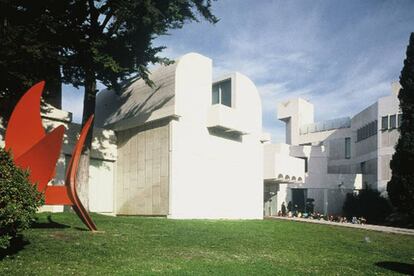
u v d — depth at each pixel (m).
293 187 51.12
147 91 28.33
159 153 26.02
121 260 11.34
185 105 26.34
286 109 66.94
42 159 13.01
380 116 47.41
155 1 20.92
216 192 28.25
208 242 15.27
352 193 48.81
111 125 30.08
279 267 11.62
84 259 11.19
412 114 33.53
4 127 21.61
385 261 14.38
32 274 9.28
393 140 45.75
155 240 14.77
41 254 11.29
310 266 12.29
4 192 9.80
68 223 17.47
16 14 18.58
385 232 24.70
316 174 52.34
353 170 55.72
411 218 33.97
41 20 18.20
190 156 26.44
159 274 9.74
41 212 21.08
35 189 10.65
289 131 66.56
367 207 44.38
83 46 20.38
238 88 30.11
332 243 18.39
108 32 21.97
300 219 35.34
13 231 9.94
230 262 11.91
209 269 10.57
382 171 46.47
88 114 22.91
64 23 19.61
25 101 13.91
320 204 51.84
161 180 25.56
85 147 22.69
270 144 52.59
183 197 25.61
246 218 30.72
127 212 27.58
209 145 28.03
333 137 59.41
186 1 21.77
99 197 27.66
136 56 22.39
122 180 28.33
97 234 14.88
